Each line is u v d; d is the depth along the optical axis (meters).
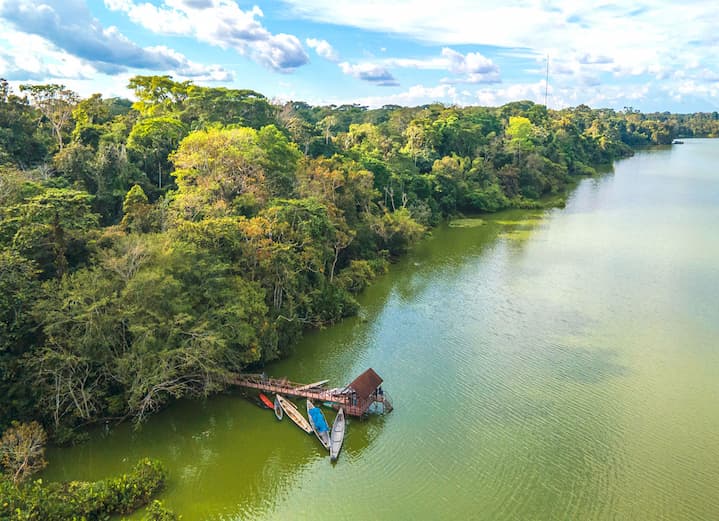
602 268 94.44
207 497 41.16
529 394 54.69
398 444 47.03
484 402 53.25
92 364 48.16
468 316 74.25
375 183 119.31
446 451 46.09
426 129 164.88
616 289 83.88
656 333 68.19
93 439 47.19
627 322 71.56
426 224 122.50
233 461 45.09
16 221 49.31
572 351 63.75
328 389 54.06
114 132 95.12
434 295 82.56
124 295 47.38
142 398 49.72
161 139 91.25
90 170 78.94
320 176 90.00
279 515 39.50
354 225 93.69
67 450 45.66
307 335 68.25
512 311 75.81
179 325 49.59
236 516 39.41
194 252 53.94
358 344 65.75
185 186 73.19
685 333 68.12
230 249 59.88
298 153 96.94
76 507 37.12
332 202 89.06
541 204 153.88
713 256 99.75
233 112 118.25
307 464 44.81
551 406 52.56
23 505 35.69
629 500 40.56
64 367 45.66
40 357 44.59
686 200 156.62
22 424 42.72
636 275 90.25
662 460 44.94
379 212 109.19
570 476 43.06
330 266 82.12
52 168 79.31
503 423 49.94
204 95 115.06
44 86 97.06
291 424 49.84
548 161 179.12
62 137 92.38
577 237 116.50
